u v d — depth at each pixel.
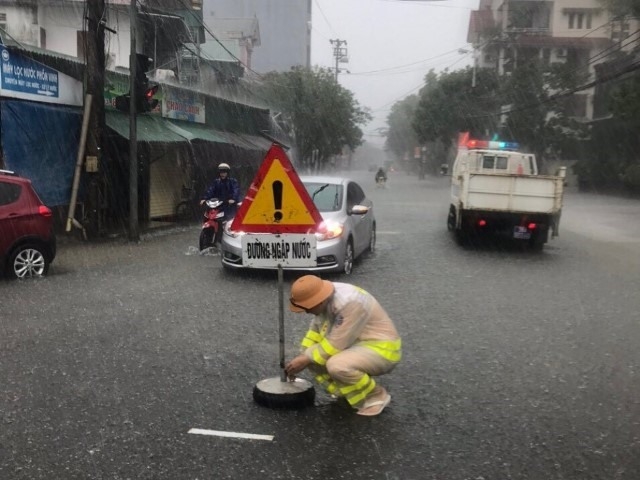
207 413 5.01
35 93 14.02
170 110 20.25
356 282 10.59
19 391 5.42
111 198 16.47
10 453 4.30
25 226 10.15
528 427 4.85
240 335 7.23
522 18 48.03
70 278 10.38
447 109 51.50
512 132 42.50
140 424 4.79
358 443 4.52
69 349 6.62
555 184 14.48
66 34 24.56
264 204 5.21
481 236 16.23
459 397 5.46
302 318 8.04
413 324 7.93
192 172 21.95
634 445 4.56
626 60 34.09
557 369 6.26
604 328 7.86
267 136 30.75
